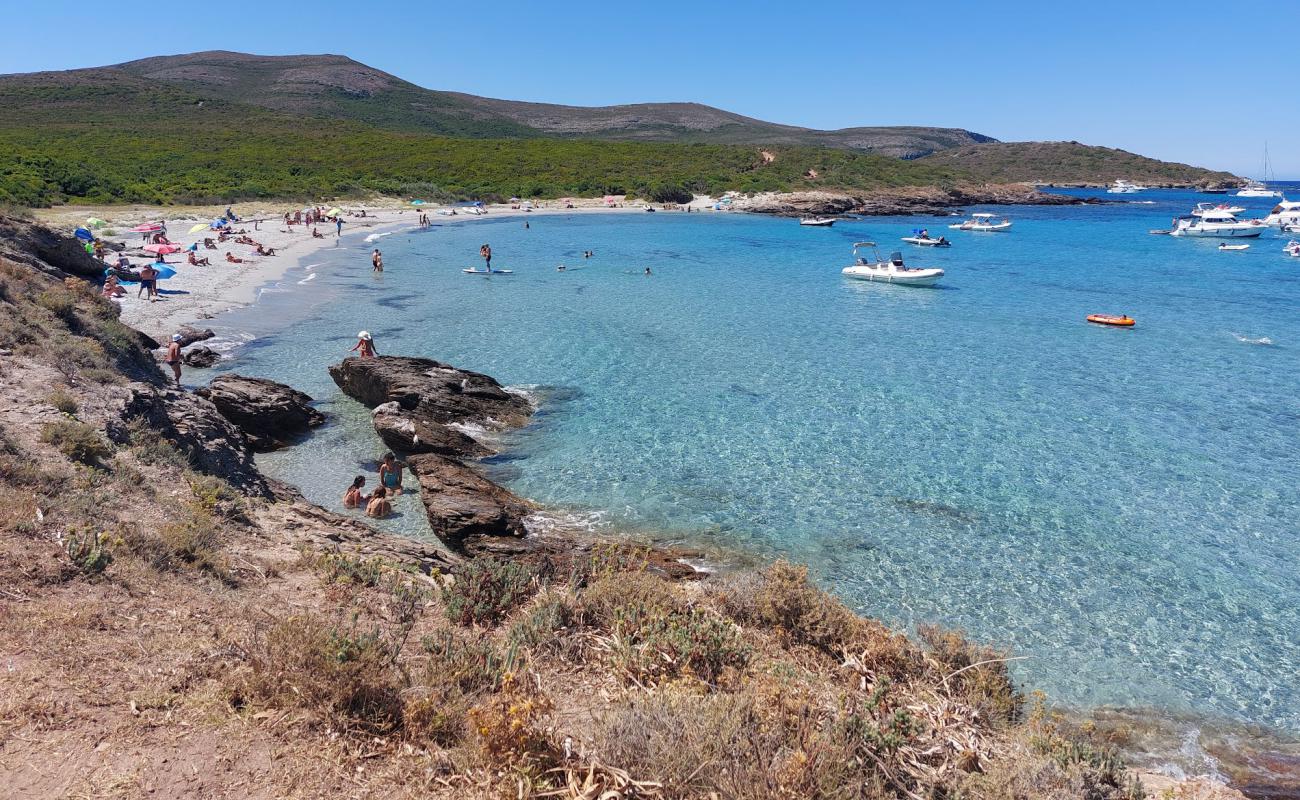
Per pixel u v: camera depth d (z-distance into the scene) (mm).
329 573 9352
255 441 19078
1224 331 36188
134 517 9367
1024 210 124000
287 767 5207
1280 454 20203
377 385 22203
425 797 5094
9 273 19688
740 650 7754
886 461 19578
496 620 8680
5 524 7840
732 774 5383
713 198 114688
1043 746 7480
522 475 18359
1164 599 13539
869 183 127250
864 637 9492
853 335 34531
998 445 20766
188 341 28219
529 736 5426
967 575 14219
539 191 108875
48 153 82562
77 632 6398
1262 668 11719
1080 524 16266
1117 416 23344
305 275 46094
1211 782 9336
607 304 40656
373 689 6027
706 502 17062
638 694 6871
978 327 36781
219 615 7367
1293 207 100938
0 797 4531
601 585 9297
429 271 50188
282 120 144750
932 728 7305
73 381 13820
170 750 5191
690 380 26609
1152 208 130250
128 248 45406
